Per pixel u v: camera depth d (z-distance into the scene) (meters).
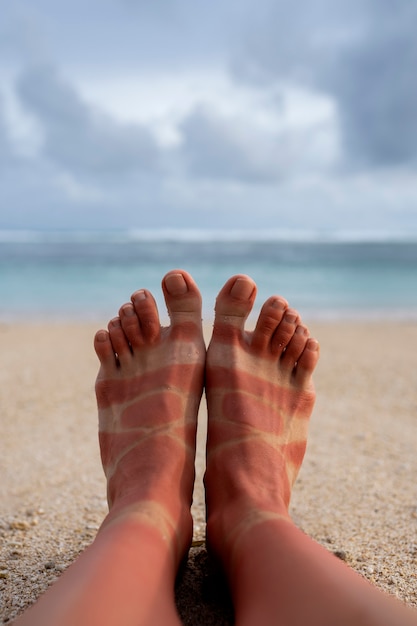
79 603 0.23
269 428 0.42
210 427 0.43
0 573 0.37
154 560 0.28
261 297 2.40
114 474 0.38
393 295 2.57
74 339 1.41
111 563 0.26
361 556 0.40
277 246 8.55
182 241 10.50
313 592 0.25
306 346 0.47
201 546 0.40
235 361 0.46
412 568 0.38
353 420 0.77
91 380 0.99
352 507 0.49
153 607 0.25
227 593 0.32
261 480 0.37
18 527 0.45
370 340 1.45
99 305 2.20
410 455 0.63
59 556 0.40
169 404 0.42
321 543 0.43
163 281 0.48
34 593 0.34
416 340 1.45
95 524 0.46
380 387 0.96
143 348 0.46
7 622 0.31
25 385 0.95
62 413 0.79
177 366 0.45
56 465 0.60
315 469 0.59
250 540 0.30
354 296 2.53
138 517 0.31
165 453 0.39
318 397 0.89
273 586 0.26
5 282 3.07
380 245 9.57
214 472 0.39
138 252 6.31
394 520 0.47
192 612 0.31
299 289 2.82
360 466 0.60
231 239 11.92
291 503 0.50
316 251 7.00
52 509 0.49
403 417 0.79
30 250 6.55
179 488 0.37
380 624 0.22
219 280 3.20
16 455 0.63
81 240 10.58
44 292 2.62
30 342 1.36
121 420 0.42
